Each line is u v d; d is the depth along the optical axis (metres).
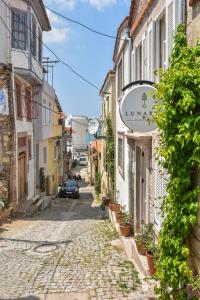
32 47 19.52
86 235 12.90
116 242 11.47
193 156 5.09
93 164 43.16
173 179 5.57
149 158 9.03
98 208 22.66
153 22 8.79
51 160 33.66
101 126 30.00
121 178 15.90
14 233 13.37
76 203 27.12
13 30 18.14
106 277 8.20
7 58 17.75
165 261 5.79
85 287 7.68
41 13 21.14
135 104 7.92
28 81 21.03
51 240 12.12
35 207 20.08
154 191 8.41
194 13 5.63
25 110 21.14
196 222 5.29
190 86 5.10
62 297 7.23
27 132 21.77
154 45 8.83
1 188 17.42
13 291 7.59
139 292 7.21
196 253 5.34
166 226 5.79
